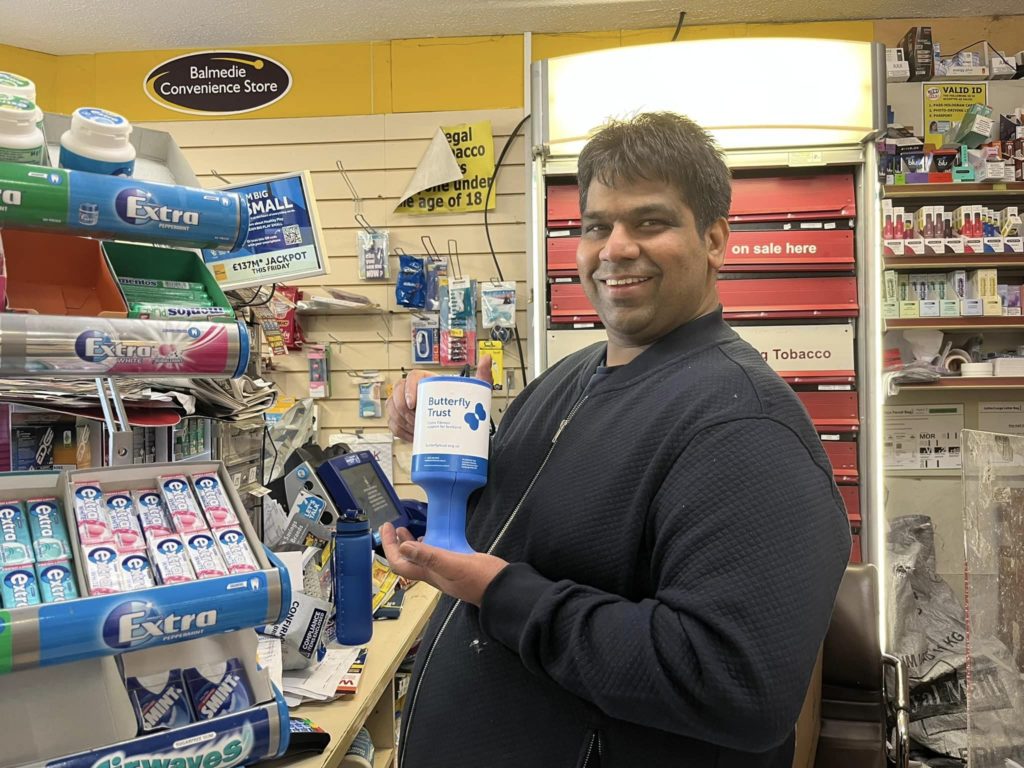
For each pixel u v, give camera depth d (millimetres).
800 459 845
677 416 903
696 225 1006
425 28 3457
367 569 1717
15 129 813
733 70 2520
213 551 849
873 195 2648
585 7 3264
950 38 3387
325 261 1725
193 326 877
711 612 755
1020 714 1496
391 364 3557
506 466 1135
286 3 3209
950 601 3059
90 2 3182
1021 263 3012
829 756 1838
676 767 877
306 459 2223
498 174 3531
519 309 3498
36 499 850
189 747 799
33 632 693
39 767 733
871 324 2682
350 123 3566
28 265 945
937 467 3336
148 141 1533
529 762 937
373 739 1704
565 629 831
